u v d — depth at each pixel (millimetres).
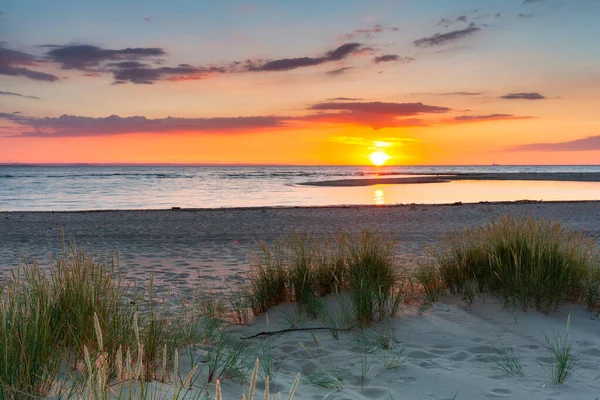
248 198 31141
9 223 16031
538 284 5062
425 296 5668
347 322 4855
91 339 3232
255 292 5559
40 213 19266
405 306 5336
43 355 2861
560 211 19188
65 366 3076
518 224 6035
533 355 4070
